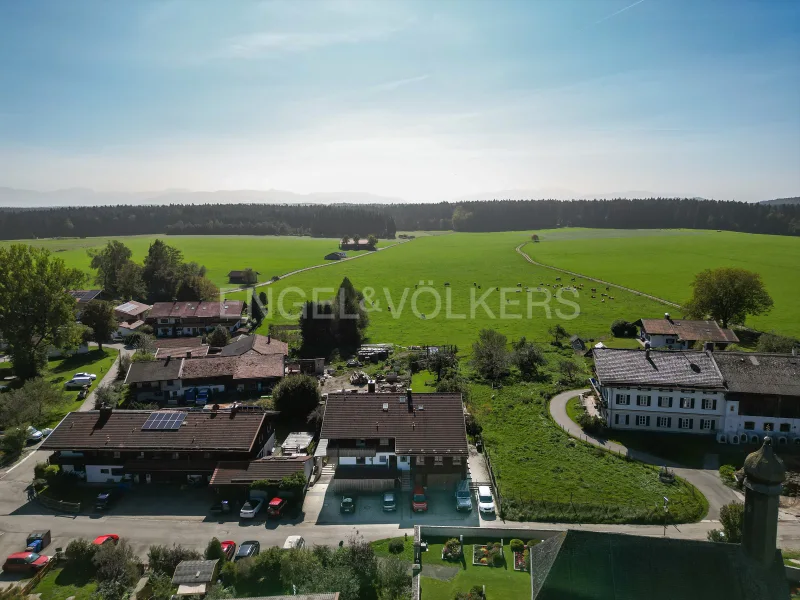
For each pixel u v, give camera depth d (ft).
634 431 235.81
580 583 84.74
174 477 198.08
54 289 331.98
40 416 255.70
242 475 185.68
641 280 599.16
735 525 143.13
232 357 305.32
